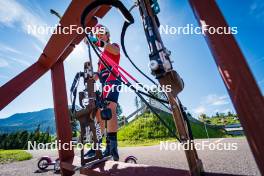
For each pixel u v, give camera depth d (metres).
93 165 1.94
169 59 1.09
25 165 5.62
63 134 2.64
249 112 0.75
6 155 8.38
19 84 2.45
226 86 0.83
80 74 2.23
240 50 0.82
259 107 0.74
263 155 0.71
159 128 17.39
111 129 2.65
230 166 3.38
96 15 2.40
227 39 0.84
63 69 2.86
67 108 2.77
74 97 2.31
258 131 0.73
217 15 0.89
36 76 2.59
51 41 2.35
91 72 2.07
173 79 1.05
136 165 1.70
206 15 0.91
